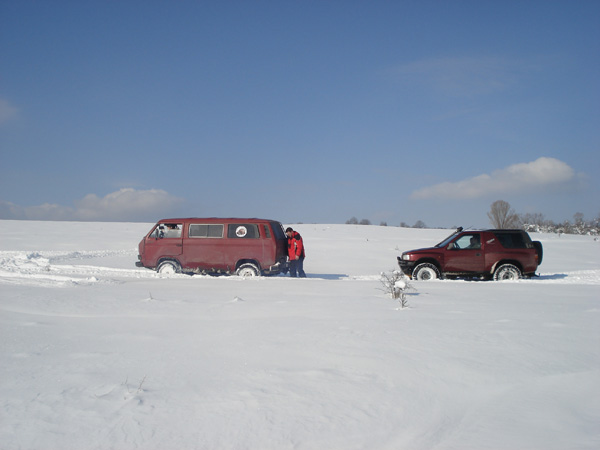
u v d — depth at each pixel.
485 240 15.38
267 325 6.79
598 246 38.41
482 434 3.56
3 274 14.29
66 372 4.78
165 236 15.62
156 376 4.66
